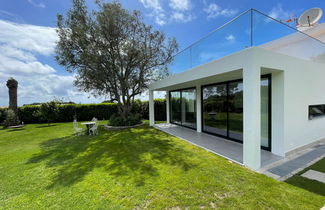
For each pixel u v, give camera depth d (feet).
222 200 7.71
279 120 13.64
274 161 12.44
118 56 30.50
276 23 13.14
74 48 29.37
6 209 7.61
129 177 10.46
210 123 23.21
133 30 30.30
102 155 15.35
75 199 8.23
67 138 23.91
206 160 13.10
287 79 13.33
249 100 10.88
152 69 34.96
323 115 18.29
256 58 10.63
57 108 42.57
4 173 11.62
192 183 9.38
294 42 15.67
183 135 23.41
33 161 14.12
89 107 50.16
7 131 32.09
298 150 14.89
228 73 13.64
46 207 7.69
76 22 28.07
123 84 33.45
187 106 29.58
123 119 33.55
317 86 16.94
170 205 7.48
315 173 10.27
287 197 7.72
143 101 50.57
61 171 11.80
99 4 28.14
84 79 30.89
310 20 26.23
